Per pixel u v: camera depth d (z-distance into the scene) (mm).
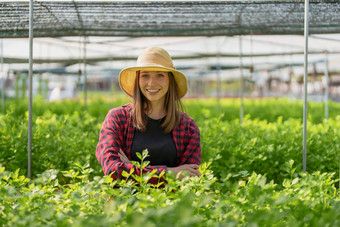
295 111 12859
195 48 14953
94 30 7227
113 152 2727
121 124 2879
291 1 5027
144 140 2871
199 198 2197
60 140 5820
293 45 11672
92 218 1905
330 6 5273
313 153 5668
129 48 13742
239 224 2012
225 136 6082
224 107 16328
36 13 5602
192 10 5676
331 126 6711
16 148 5523
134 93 2900
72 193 2332
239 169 5480
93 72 21844
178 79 2930
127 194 2211
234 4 5172
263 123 7223
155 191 2234
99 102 16484
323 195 2426
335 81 20969
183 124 2961
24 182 2492
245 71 23531
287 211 2189
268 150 5426
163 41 11547
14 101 13359
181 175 2666
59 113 12602
